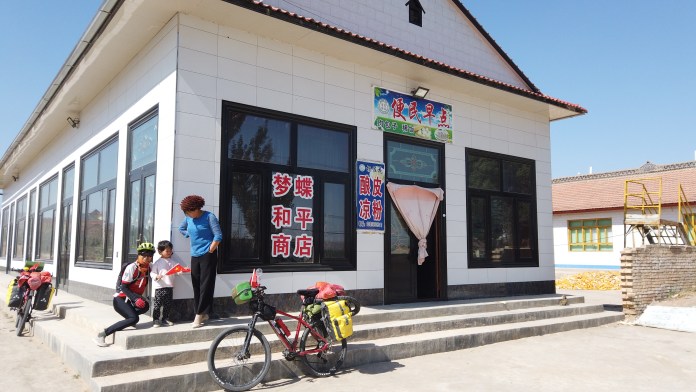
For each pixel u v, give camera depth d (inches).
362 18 361.1
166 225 258.4
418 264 368.5
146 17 273.1
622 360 268.4
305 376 227.9
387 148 353.4
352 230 326.6
